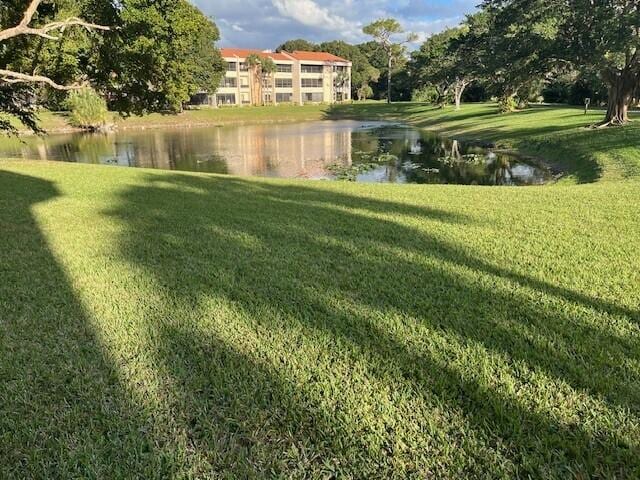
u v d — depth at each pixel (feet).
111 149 83.97
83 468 5.50
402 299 10.16
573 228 16.26
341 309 9.68
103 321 9.25
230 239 15.34
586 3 56.65
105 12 42.19
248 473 5.41
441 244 14.53
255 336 8.56
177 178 32.53
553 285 10.89
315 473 5.41
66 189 26.32
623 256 12.96
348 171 54.39
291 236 15.70
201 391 6.94
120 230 16.63
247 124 143.74
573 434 5.94
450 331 8.64
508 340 8.29
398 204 21.84
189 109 172.86
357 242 14.89
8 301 10.28
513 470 5.40
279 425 6.21
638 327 8.73
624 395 6.66
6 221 18.10
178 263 12.82
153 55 43.50
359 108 184.14
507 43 65.82
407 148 75.10
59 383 7.18
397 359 7.71
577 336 8.38
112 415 6.42
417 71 162.40
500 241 14.79
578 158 48.49
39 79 40.68
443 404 6.55
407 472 5.42
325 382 7.09
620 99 62.03
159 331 8.79
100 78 47.39
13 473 5.46
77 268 12.46
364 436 5.98
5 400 6.79
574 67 62.75
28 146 87.97
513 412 6.32
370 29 200.54
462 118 109.19
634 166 38.14
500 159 59.77
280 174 54.08
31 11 34.83
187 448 5.81
